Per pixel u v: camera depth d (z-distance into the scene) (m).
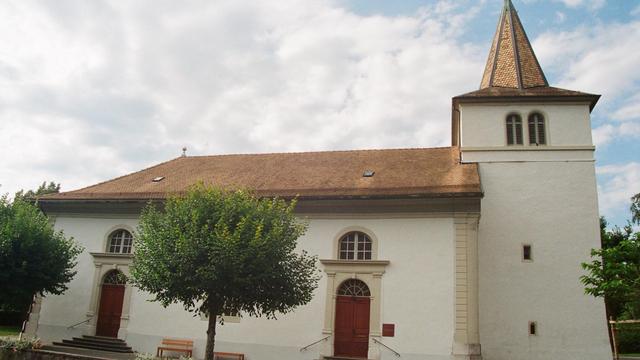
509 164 23.16
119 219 24.28
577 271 21.36
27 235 21.72
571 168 22.64
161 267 16.45
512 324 21.17
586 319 20.72
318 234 21.48
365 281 20.42
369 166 24.62
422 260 20.09
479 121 24.09
